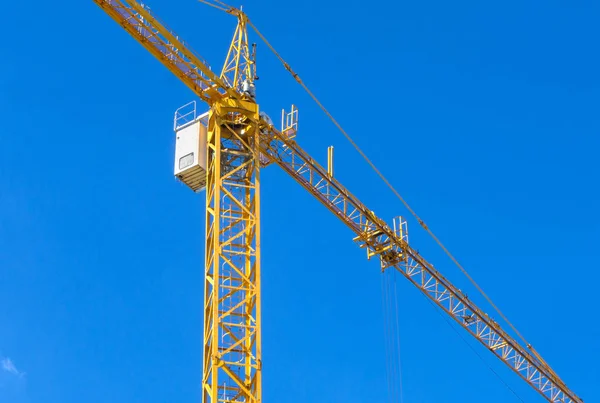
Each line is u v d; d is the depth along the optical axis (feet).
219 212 272.51
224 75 297.12
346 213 342.44
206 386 257.34
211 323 262.26
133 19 274.57
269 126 295.89
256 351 260.83
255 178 282.15
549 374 406.82
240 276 269.03
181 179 287.28
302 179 322.34
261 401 256.73
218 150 279.90
